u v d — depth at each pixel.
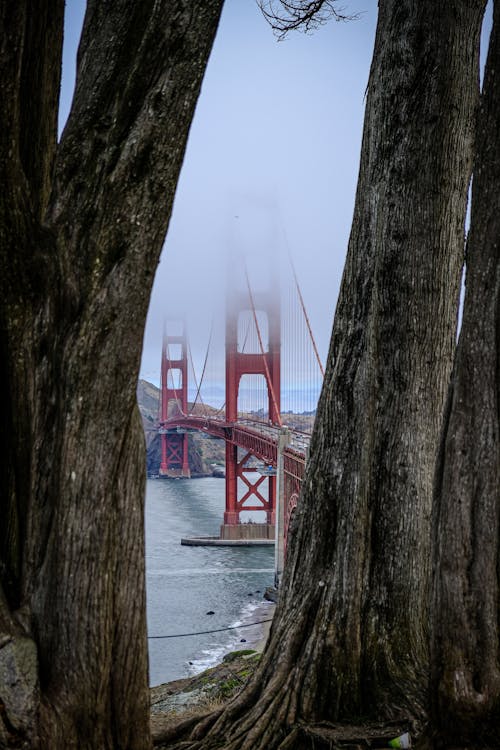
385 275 9.75
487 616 7.09
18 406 5.86
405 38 9.95
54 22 6.27
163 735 8.95
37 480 5.78
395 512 9.25
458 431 7.34
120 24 6.14
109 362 5.72
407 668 8.93
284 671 8.84
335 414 9.59
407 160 9.82
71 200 5.96
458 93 9.84
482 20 10.14
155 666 43.88
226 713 8.85
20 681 5.27
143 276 5.89
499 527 7.19
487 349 7.32
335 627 8.85
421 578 9.25
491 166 7.46
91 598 5.59
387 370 9.60
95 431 5.68
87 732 5.59
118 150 5.93
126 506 5.85
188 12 5.96
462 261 10.01
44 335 5.84
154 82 5.97
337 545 9.14
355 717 8.62
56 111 6.55
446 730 7.25
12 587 5.93
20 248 5.72
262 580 72.38
